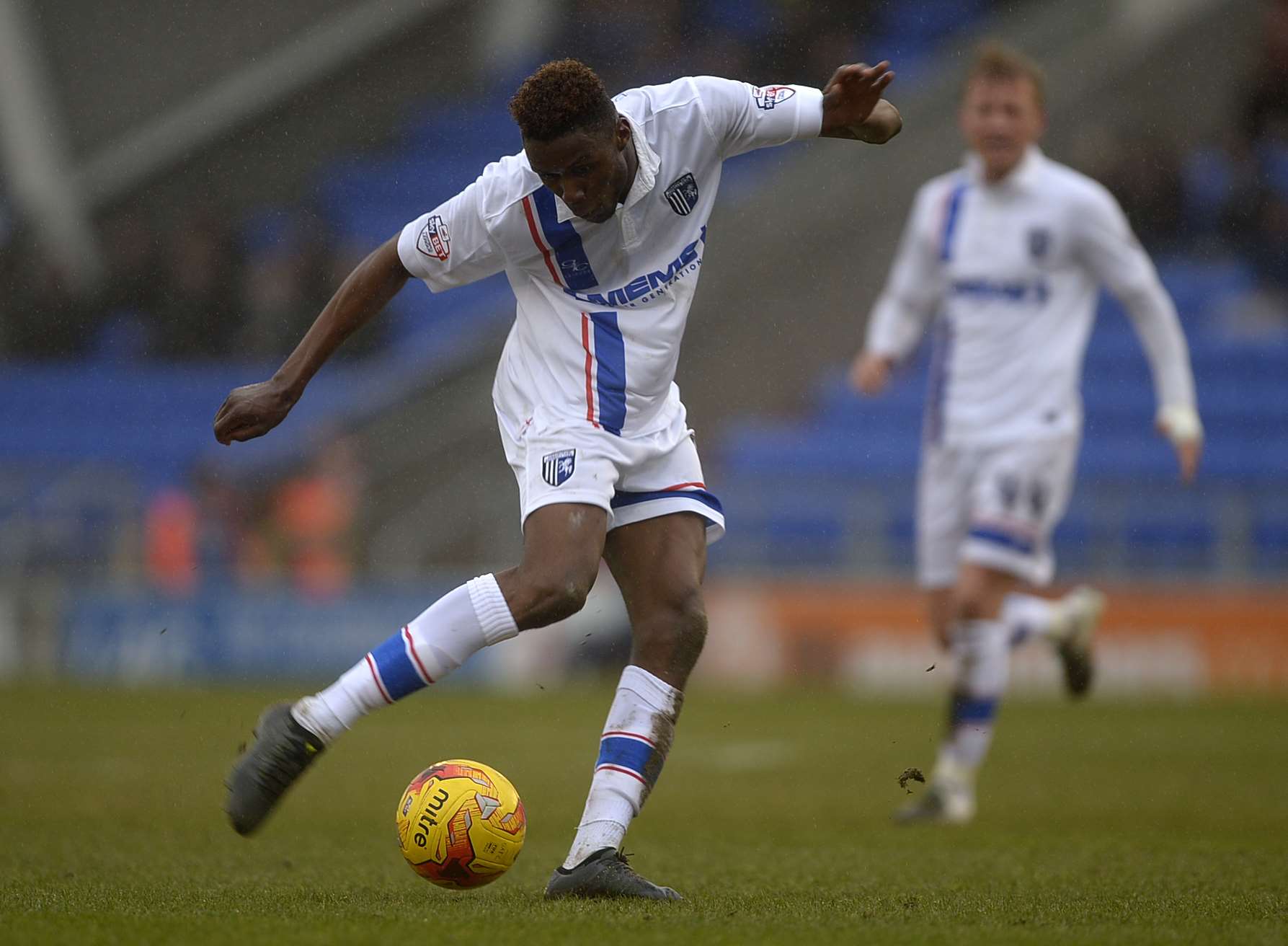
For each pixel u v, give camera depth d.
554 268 13.45
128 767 28.47
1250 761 31.14
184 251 66.88
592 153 12.42
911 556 55.25
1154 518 54.88
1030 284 23.88
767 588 51.69
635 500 13.85
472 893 13.73
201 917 11.75
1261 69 70.56
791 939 11.02
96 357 66.38
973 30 73.81
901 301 26.41
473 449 60.69
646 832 20.47
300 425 60.69
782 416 63.34
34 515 56.97
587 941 10.66
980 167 24.72
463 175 72.19
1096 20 73.56
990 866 16.67
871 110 13.88
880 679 50.81
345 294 13.58
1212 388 62.94
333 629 52.16
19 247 67.38
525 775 27.94
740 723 39.41
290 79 71.50
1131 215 68.44
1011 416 23.69
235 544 56.41
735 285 66.19
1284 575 53.69
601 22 72.25
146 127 70.06
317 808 23.16
